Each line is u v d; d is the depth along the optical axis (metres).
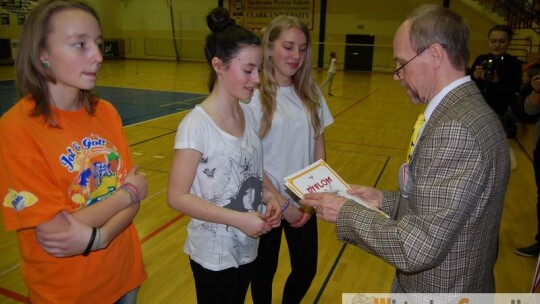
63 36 1.10
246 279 1.63
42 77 1.13
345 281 2.70
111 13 20.28
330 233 3.39
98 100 1.36
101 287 1.29
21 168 1.07
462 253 1.11
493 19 15.25
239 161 1.47
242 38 1.38
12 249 2.91
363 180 4.70
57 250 1.10
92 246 1.14
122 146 1.40
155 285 2.57
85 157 1.24
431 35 1.12
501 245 3.25
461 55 1.13
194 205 1.37
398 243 1.05
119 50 20.69
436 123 1.11
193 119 1.41
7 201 1.06
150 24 20.33
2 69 14.17
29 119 1.11
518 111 3.48
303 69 1.95
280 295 2.53
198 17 19.44
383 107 9.55
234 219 1.39
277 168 1.92
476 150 1.02
